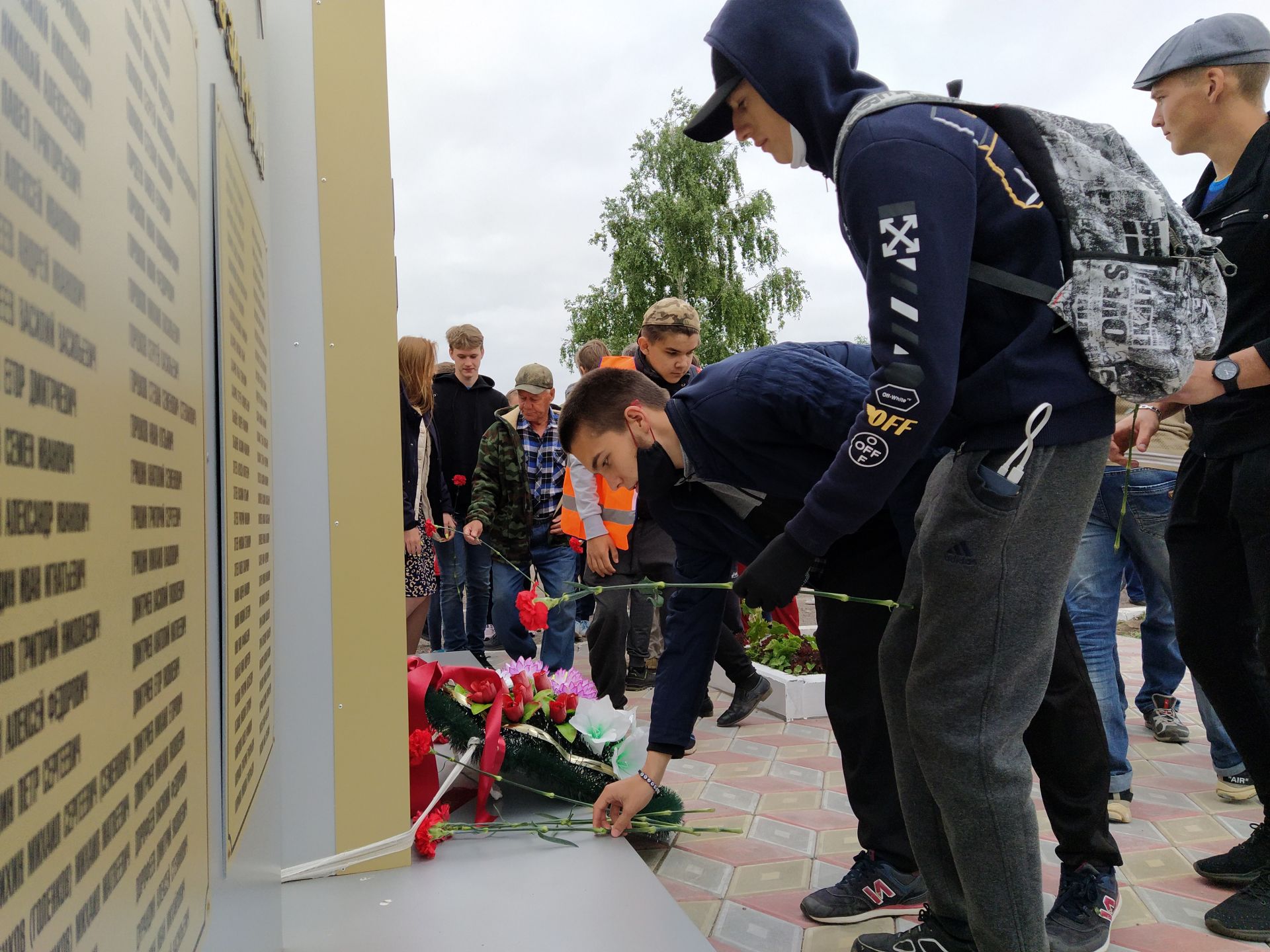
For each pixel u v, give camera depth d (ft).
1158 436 9.96
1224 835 8.57
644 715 13.53
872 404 4.32
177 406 2.15
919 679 4.66
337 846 6.55
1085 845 6.47
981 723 4.52
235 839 2.95
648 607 16.10
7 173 1.06
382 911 5.88
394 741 6.66
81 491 1.33
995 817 4.53
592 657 12.40
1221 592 7.38
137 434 1.71
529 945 5.40
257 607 3.96
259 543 4.27
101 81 1.52
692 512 7.20
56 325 1.24
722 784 10.28
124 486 1.59
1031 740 6.56
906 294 4.15
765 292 99.86
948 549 4.45
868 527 6.93
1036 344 4.30
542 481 15.25
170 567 1.99
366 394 6.66
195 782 2.25
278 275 6.51
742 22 4.83
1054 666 6.41
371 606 6.65
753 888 7.53
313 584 6.54
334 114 6.66
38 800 1.11
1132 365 4.19
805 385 6.28
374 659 6.64
